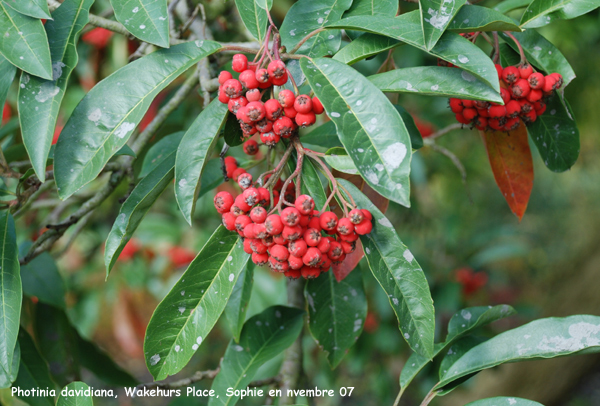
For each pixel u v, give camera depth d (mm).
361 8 683
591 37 1233
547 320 683
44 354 812
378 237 661
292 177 649
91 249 1443
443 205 1720
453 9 640
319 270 653
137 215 665
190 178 647
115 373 838
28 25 643
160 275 1501
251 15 681
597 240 1992
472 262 1307
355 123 632
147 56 658
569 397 1985
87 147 645
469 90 651
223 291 665
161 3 654
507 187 749
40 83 646
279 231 638
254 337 741
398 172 624
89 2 663
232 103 646
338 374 1679
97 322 1481
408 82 658
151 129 789
